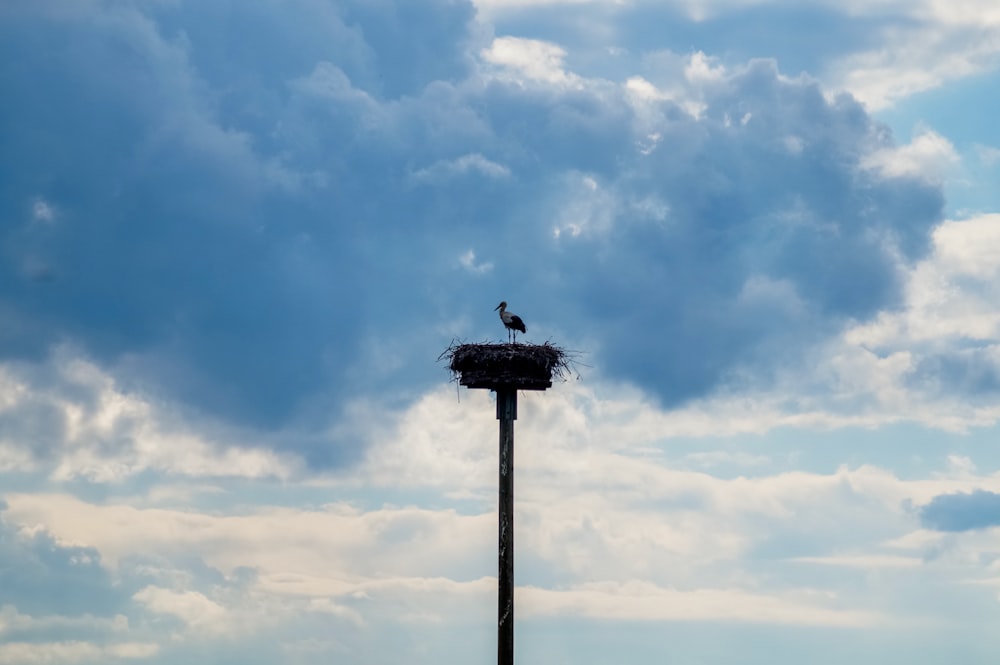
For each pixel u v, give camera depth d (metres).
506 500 28.45
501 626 28.19
